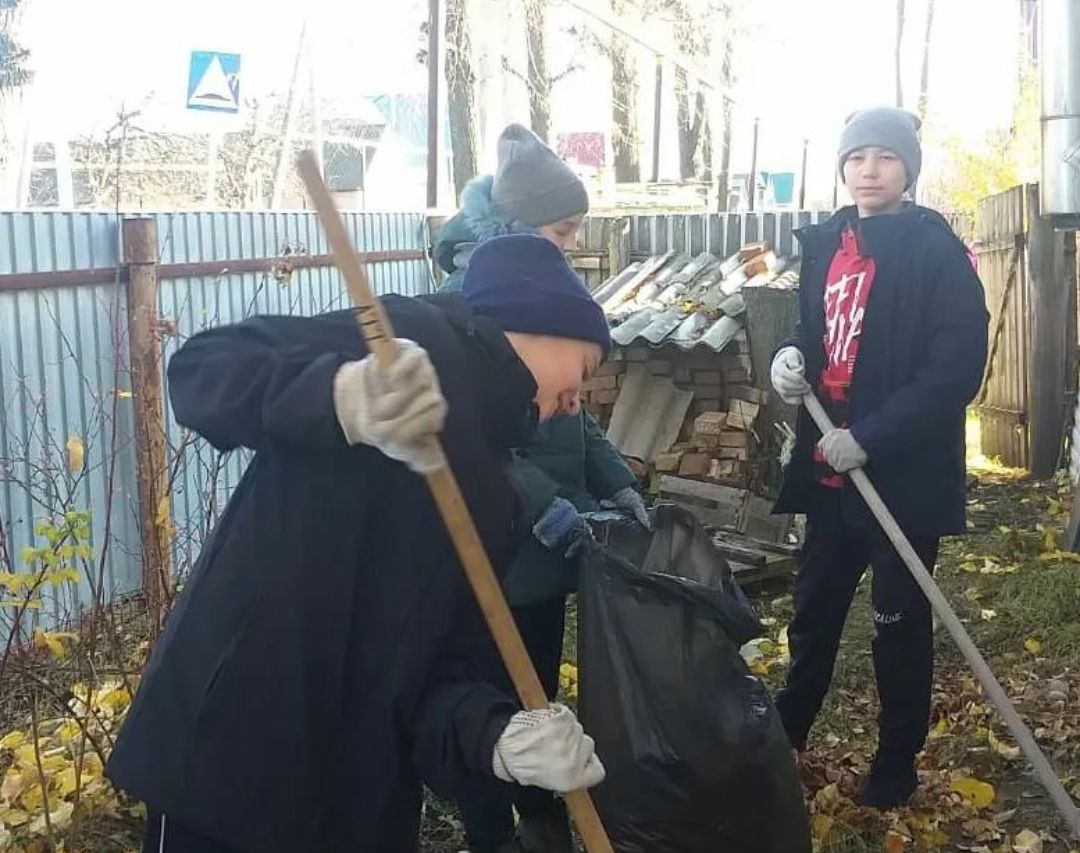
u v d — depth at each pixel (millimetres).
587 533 3191
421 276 9109
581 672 3002
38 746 3586
